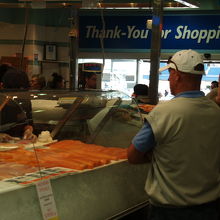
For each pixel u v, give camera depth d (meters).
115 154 2.48
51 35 9.48
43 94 2.68
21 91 2.59
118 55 9.00
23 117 2.37
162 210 1.98
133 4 3.85
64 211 1.93
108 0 5.23
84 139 2.81
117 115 2.90
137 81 9.16
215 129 1.98
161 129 1.90
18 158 2.17
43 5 3.97
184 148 1.91
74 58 4.52
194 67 1.95
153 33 3.91
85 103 2.85
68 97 2.80
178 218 1.95
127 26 8.87
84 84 4.99
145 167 2.57
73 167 2.11
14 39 9.22
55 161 2.19
